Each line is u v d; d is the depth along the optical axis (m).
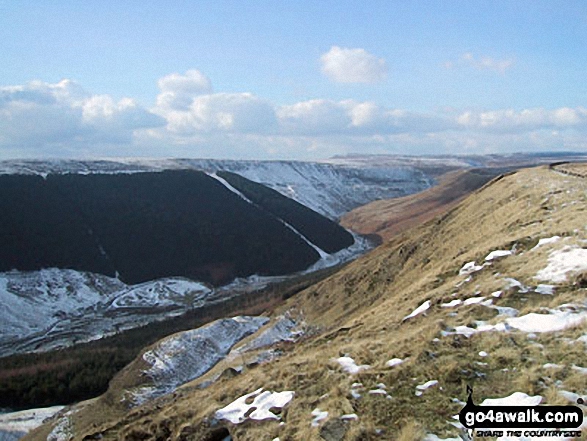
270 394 12.94
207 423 12.45
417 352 12.20
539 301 14.19
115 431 16.17
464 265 23.25
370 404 10.43
